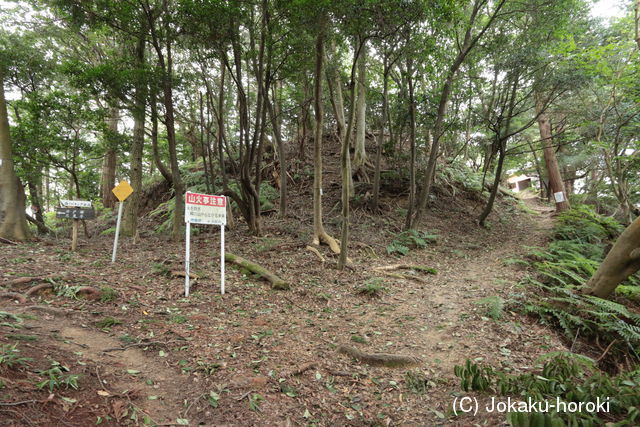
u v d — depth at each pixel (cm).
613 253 597
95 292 489
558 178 1577
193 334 419
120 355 349
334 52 1202
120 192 716
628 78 911
